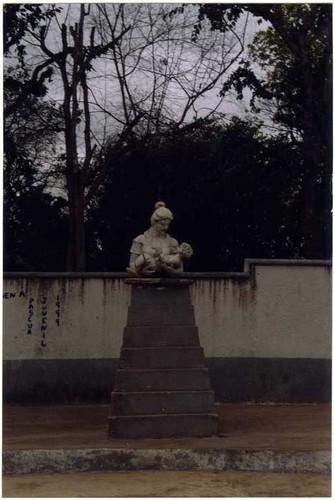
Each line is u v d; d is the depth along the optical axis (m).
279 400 15.27
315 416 13.81
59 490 9.59
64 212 22.23
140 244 12.45
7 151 20.62
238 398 15.27
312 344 15.38
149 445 10.99
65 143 20.94
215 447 10.78
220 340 15.38
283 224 20.95
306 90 19.48
